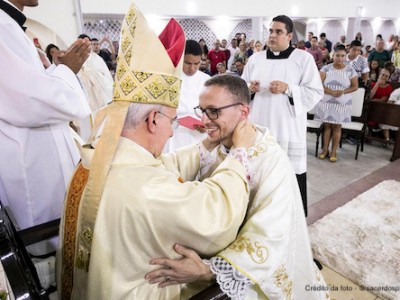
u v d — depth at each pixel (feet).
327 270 6.42
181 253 2.56
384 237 7.38
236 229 2.72
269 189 3.19
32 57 4.08
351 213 8.45
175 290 2.84
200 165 3.92
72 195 2.80
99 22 16.26
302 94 6.95
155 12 17.78
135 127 2.52
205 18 22.30
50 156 4.41
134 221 2.32
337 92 11.64
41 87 3.76
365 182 10.62
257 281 2.89
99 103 12.67
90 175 2.44
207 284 3.20
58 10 13.35
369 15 34.14
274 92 6.82
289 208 3.22
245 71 7.81
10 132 4.01
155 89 2.43
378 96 14.57
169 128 2.70
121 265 2.43
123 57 2.42
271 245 2.98
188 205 2.42
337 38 34.19
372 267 6.43
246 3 22.04
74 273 2.86
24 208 4.35
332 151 12.62
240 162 2.99
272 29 6.94
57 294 3.61
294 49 7.06
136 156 2.49
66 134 4.58
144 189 2.34
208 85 3.23
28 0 4.21
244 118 3.35
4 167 4.09
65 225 2.89
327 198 9.54
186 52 7.25
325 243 7.22
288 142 7.23
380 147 14.24
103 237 2.39
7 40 3.81
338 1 29.66
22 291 2.18
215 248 2.71
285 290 3.32
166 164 3.72
